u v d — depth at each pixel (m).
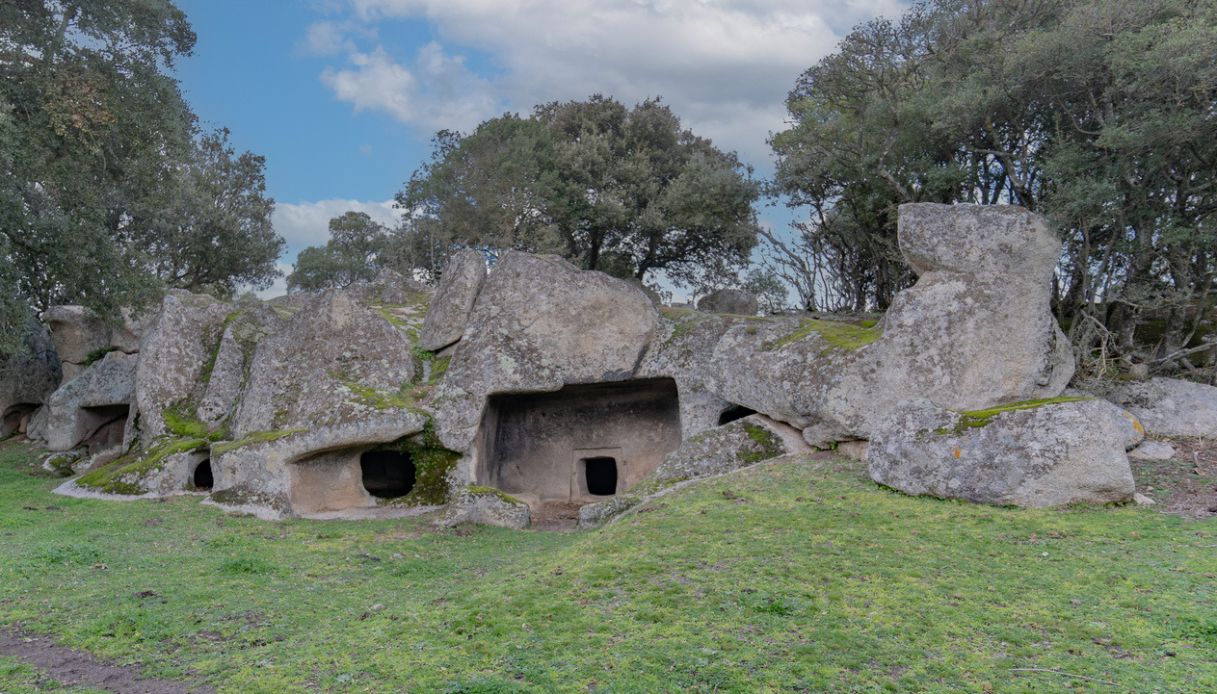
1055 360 13.92
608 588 8.80
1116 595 7.95
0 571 10.67
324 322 19.77
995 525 10.34
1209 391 14.59
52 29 19.44
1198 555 8.88
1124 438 12.02
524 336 18.61
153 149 22.16
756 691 6.19
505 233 38.97
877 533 10.23
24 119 19.08
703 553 9.77
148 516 15.64
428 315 21.20
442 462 17.77
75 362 27.62
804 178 25.45
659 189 41.91
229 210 42.62
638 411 20.05
